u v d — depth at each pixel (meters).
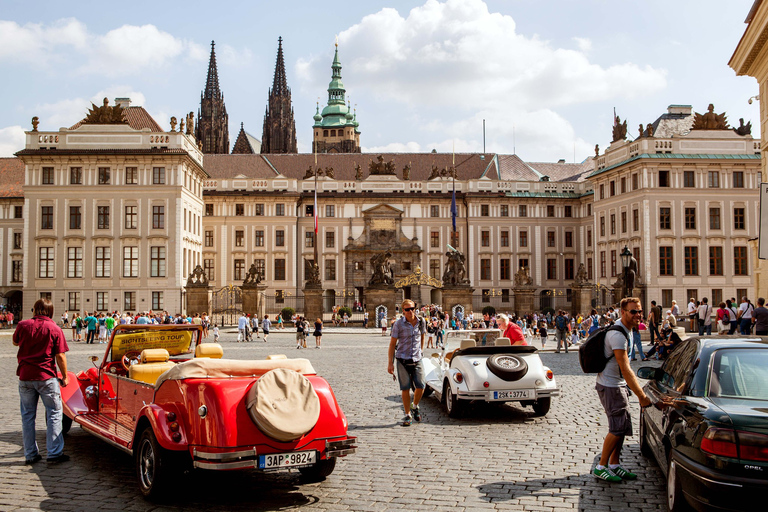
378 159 100.44
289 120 162.62
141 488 10.26
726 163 73.88
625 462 11.99
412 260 97.94
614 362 10.66
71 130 71.31
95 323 47.72
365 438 14.30
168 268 70.81
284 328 63.94
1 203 90.56
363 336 54.56
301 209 98.06
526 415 17.06
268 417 9.42
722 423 7.75
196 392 9.77
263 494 10.27
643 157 73.00
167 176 71.25
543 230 99.25
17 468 11.88
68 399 14.45
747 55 32.28
